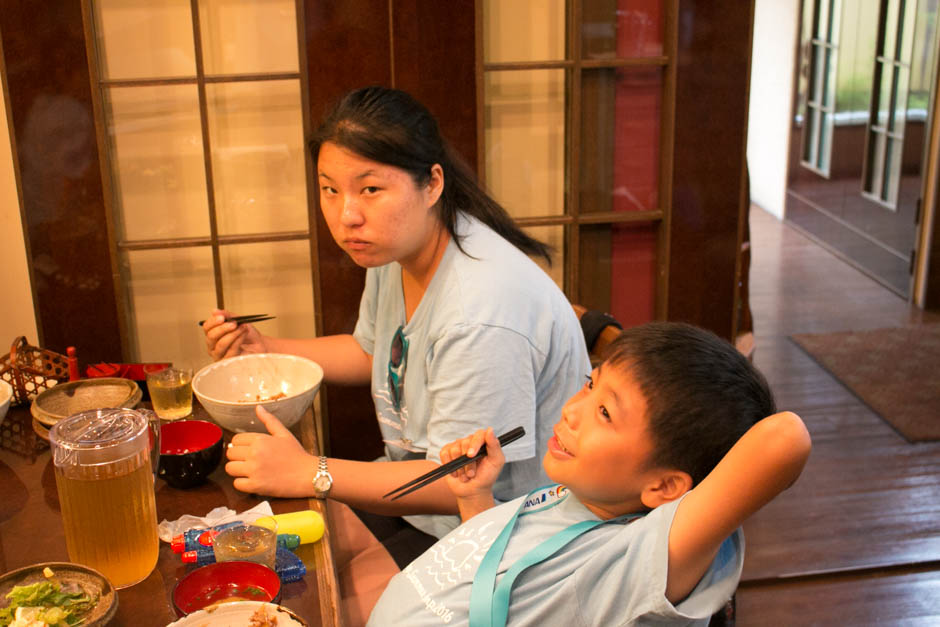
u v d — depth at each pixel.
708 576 1.02
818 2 5.24
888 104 4.54
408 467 1.45
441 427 1.44
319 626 1.09
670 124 2.13
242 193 2.09
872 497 2.78
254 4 1.98
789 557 2.49
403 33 1.98
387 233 1.40
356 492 1.41
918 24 4.24
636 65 2.11
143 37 1.96
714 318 2.29
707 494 0.97
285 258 2.15
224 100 2.02
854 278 4.75
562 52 2.11
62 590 1.08
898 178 4.48
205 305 2.16
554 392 1.52
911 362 3.72
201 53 1.96
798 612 2.28
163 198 2.06
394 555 1.61
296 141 2.07
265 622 1.02
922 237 4.29
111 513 1.11
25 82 1.88
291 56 2.02
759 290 4.54
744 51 2.11
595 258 2.27
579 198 2.21
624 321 2.33
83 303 2.04
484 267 1.46
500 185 2.19
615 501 1.13
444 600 1.19
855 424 3.22
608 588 1.02
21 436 1.54
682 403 1.05
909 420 3.24
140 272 2.10
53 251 2.00
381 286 1.73
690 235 2.22
